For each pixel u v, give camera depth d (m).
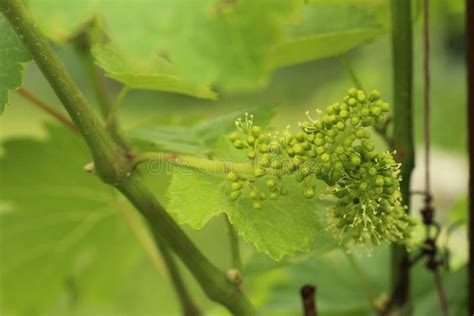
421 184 1.98
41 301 1.02
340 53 0.81
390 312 0.82
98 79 0.90
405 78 0.78
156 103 5.01
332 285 0.91
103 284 1.03
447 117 1.38
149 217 0.71
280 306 0.91
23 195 0.96
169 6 0.62
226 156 0.71
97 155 0.70
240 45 0.62
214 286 0.72
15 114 4.91
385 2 0.86
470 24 0.80
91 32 0.84
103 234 0.99
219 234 2.06
